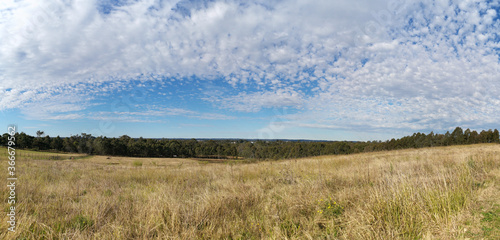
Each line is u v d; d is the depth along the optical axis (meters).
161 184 6.01
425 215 3.14
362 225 3.09
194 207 3.82
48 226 3.08
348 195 4.30
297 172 7.67
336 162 10.70
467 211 3.19
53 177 7.75
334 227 3.27
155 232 3.13
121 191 5.63
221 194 4.59
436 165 7.27
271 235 3.04
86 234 2.93
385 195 3.67
